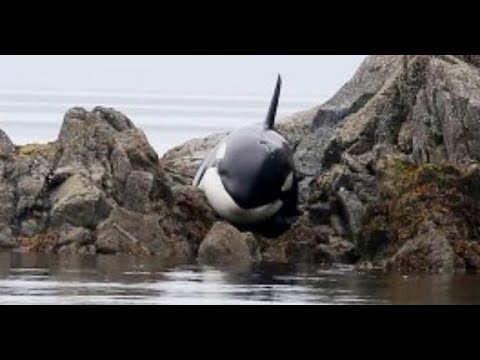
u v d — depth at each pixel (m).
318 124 122.25
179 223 106.75
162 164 120.12
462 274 94.38
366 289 81.56
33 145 112.69
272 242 107.94
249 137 109.56
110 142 108.06
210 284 82.00
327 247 105.25
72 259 96.69
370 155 110.06
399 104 114.06
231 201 107.56
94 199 103.94
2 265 90.81
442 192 101.12
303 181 117.56
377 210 102.94
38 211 106.12
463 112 107.94
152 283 81.50
